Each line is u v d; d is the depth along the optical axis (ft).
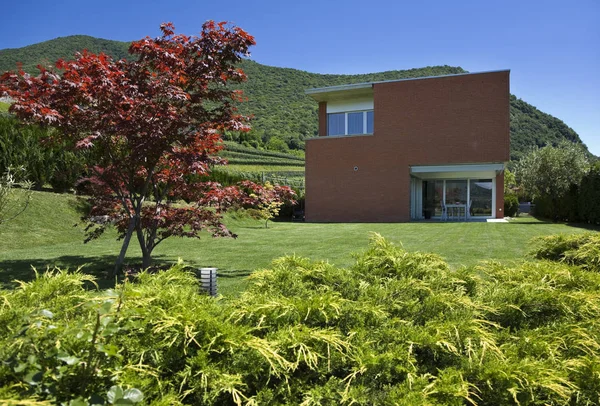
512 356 7.45
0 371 5.37
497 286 11.10
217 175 75.66
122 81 21.01
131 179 24.12
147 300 7.97
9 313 7.15
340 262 26.30
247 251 32.71
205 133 23.32
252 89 304.71
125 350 6.68
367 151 80.43
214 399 6.29
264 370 6.92
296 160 220.43
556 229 50.47
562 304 9.43
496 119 73.82
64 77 21.01
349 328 8.30
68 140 23.43
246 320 8.09
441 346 7.34
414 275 11.30
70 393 5.45
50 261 27.61
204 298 9.16
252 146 243.40
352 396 6.31
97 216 26.20
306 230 53.06
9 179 29.55
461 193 84.79
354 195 81.10
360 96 84.89
